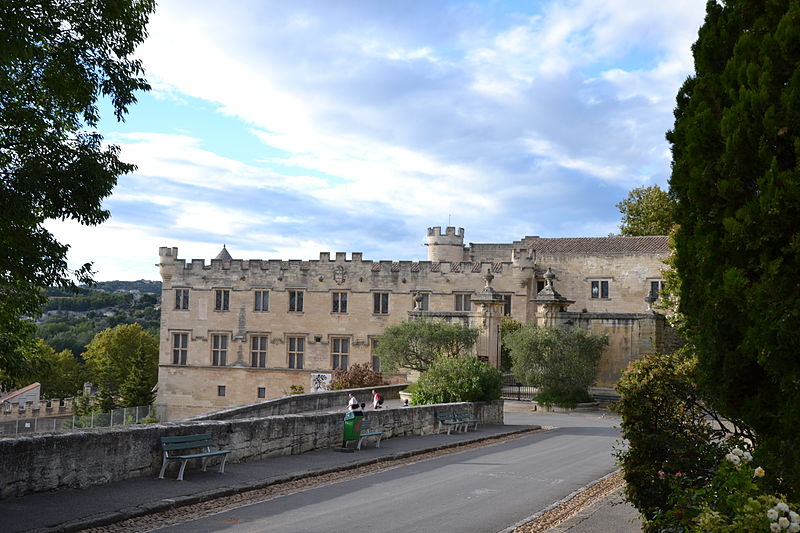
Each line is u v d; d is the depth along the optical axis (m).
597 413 37.88
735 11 9.52
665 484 10.27
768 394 8.56
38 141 14.28
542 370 39.16
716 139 9.12
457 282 56.53
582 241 59.75
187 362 61.12
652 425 10.87
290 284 59.53
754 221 8.06
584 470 18.56
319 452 19.52
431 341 41.91
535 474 17.80
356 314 58.22
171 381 61.00
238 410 26.64
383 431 22.67
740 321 8.52
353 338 58.03
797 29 8.02
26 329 17.47
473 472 17.92
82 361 127.81
